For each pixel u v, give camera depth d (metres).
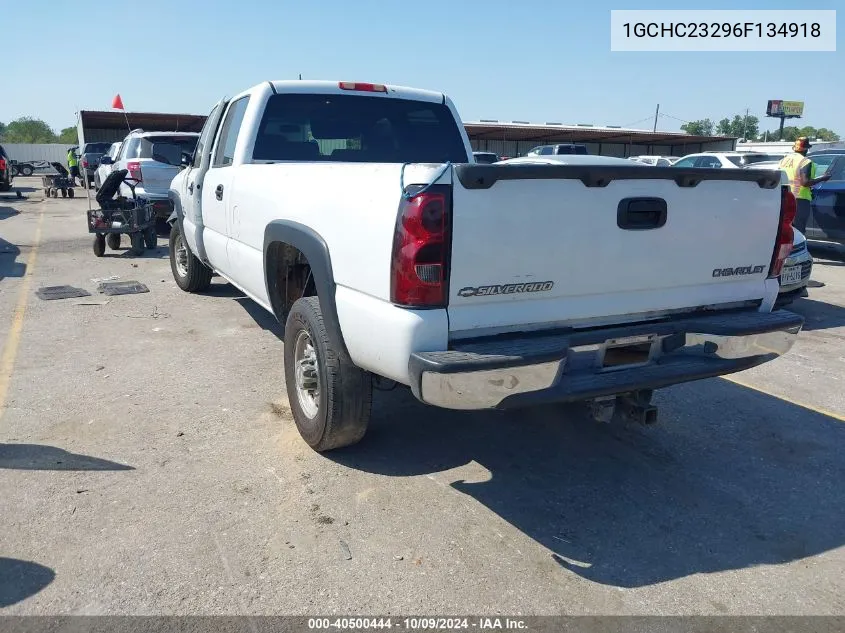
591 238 3.10
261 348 5.84
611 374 3.25
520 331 3.11
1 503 3.33
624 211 3.15
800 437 4.40
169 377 5.11
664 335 3.40
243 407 4.57
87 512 3.28
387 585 2.83
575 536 3.23
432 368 2.75
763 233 3.65
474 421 4.49
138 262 10.09
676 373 3.30
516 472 3.83
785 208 3.69
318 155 5.21
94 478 3.60
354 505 3.42
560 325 3.20
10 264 9.73
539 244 2.98
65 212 17.88
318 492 3.53
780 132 73.44
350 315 3.20
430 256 2.81
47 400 4.61
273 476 3.68
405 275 2.85
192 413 4.46
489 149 44.75
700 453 4.14
